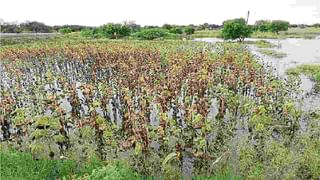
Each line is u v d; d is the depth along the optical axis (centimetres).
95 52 2311
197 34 6775
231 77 1402
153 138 868
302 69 2306
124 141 892
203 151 851
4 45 3734
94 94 1321
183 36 5522
